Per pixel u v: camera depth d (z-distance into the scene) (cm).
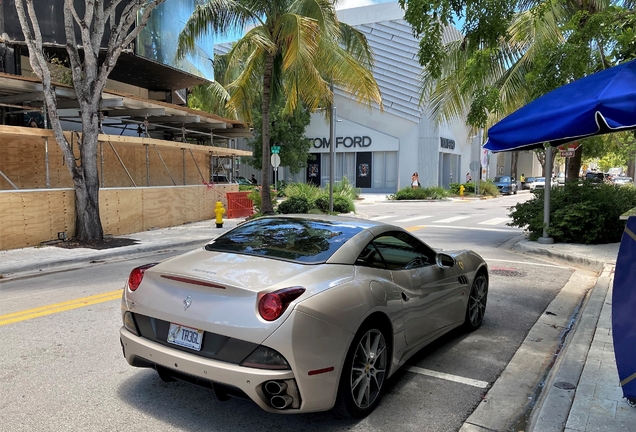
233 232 452
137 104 1546
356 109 4062
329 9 1616
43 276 901
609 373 414
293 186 2570
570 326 603
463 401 397
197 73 2072
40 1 1562
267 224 458
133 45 1666
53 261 989
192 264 373
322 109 2002
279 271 349
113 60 1200
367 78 1614
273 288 320
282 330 305
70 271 949
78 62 1183
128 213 1455
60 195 1233
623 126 377
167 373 348
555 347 528
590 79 440
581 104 398
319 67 1602
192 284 341
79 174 1218
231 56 1691
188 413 366
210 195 1958
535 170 7050
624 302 344
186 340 335
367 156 4109
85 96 1198
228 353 315
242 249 403
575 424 330
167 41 1838
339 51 1586
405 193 3381
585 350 472
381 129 4000
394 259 432
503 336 562
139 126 1836
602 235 1177
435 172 3866
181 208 1739
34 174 1459
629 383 339
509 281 856
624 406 355
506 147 461
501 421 365
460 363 479
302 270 352
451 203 3123
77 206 1245
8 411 366
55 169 1505
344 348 331
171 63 1864
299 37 1424
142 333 363
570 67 781
